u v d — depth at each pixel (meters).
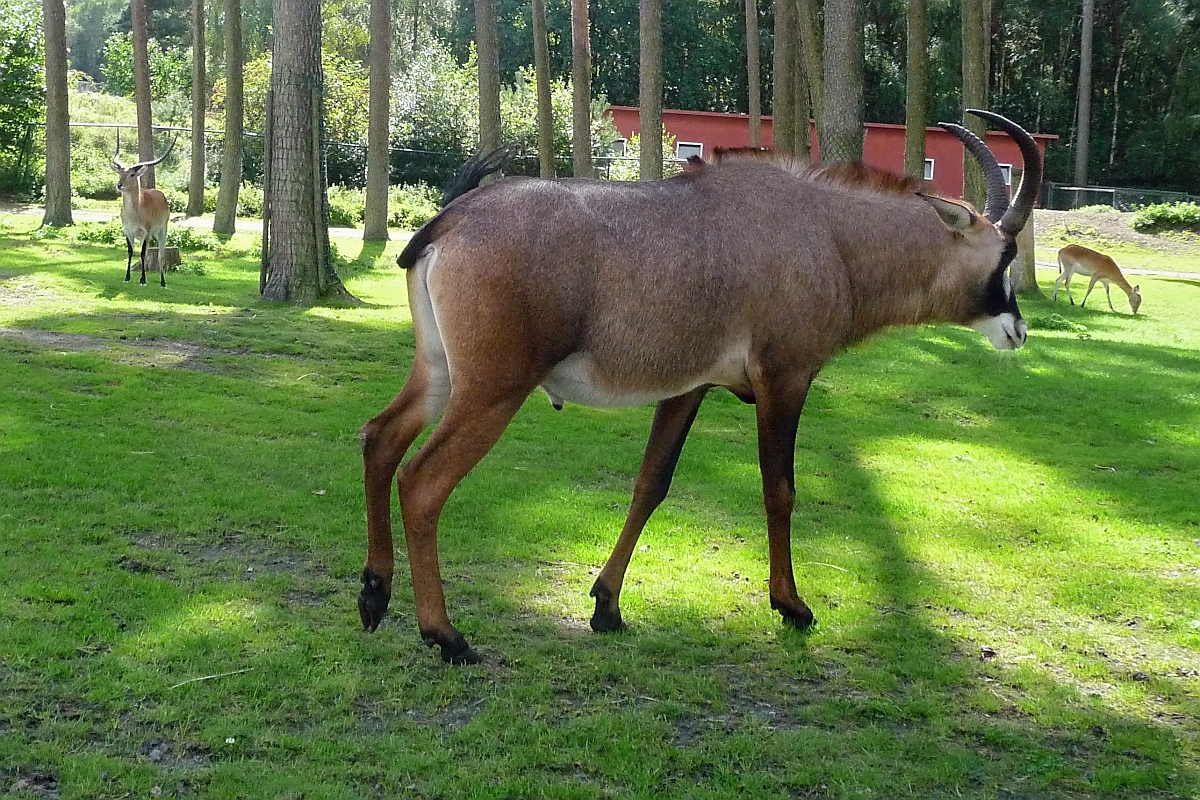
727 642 4.95
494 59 20.92
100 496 6.20
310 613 4.91
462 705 4.22
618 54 49.56
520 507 6.69
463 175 4.92
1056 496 7.90
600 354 4.56
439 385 4.63
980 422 10.59
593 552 6.01
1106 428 10.56
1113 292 24.88
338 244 22.78
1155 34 48.88
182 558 5.43
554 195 4.50
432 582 4.51
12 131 28.73
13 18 28.55
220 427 7.98
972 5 19.78
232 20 23.61
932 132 40.16
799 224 4.89
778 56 21.91
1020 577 6.12
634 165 33.84
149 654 4.36
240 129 24.09
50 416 7.83
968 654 5.04
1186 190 50.62
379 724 4.02
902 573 6.06
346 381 9.96
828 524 6.92
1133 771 4.00
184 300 13.84
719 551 6.20
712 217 4.72
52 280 14.52
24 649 4.28
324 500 6.50
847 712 4.36
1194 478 8.78
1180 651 5.22
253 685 4.18
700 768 3.88
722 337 4.71
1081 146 45.31
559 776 3.76
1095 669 4.93
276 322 12.55
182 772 3.56
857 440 9.40
